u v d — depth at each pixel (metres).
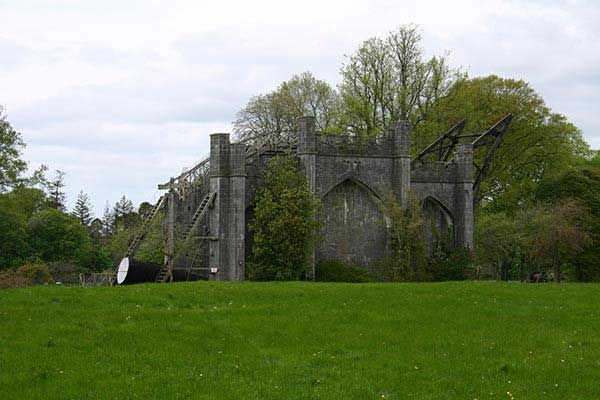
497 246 82.88
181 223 64.62
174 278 59.75
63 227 85.69
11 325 29.84
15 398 21.72
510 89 90.00
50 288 40.25
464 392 22.81
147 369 24.61
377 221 67.31
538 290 42.50
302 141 64.56
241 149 62.50
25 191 83.44
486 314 34.25
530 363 25.92
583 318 33.56
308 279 62.59
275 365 25.33
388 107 83.12
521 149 87.12
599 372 24.95
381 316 33.22
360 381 23.64
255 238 61.59
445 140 81.25
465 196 71.19
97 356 25.89
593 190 78.31
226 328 30.23
